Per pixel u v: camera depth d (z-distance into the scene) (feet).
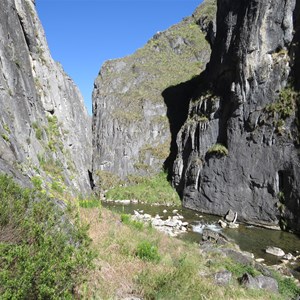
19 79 64.39
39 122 75.41
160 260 38.88
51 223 19.72
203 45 249.14
